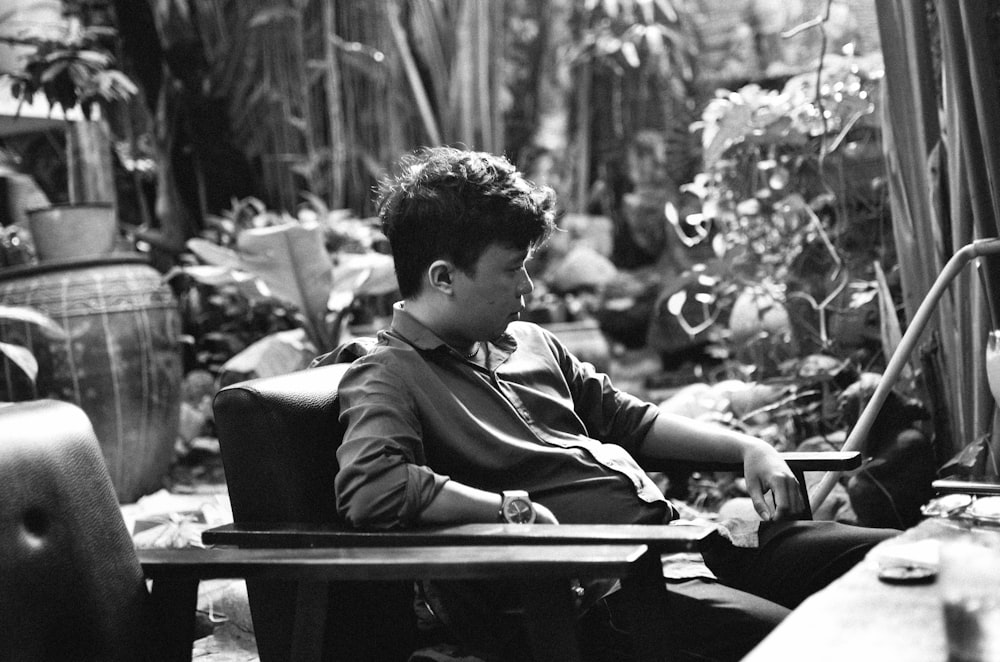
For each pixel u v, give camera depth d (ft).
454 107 23.86
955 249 8.52
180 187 23.43
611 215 27.55
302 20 23.04
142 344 14.83
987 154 8.00
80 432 5.07
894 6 8.87
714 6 26.43
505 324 5.75
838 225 11.58
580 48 26.30
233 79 22.99
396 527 5.07
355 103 23.80
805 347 11.95
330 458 5.80
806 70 18.56
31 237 15.06
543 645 4.49
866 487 8.89
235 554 4.97
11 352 12.04
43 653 4.56
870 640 3.18
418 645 6.23
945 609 3.04
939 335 9.10
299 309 15.23
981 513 4.67
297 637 5.01
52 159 20.24
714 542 4.62
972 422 8.50
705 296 12.91
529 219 5.62
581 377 6.58
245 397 5.60
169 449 15.56
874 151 11.59
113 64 20.74
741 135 12.13
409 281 5.75
